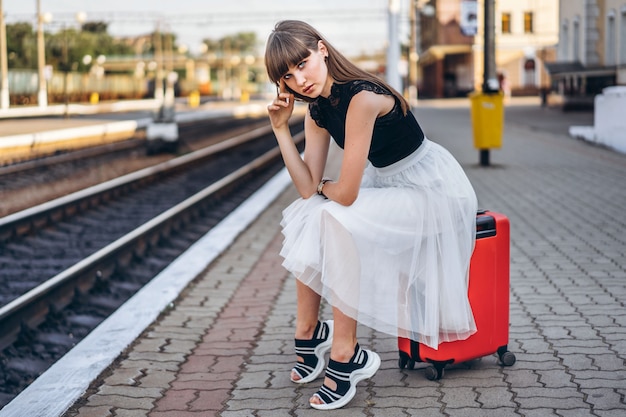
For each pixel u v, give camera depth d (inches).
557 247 277.7
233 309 214.2
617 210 353.4
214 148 917.8
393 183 144.6
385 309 141.4
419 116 1475.1
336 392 141.6
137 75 3378.4
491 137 550.6
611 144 671.1
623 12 1123.3
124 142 1045.8
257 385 154.9
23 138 820.0
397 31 1008.9
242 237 325.7
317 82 135.9
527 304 204.5
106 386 156.6
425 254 144.0
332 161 159.9
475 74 2551.7
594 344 170.2
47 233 376.8
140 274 308.2
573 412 134.3
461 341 150.7
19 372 200.5
